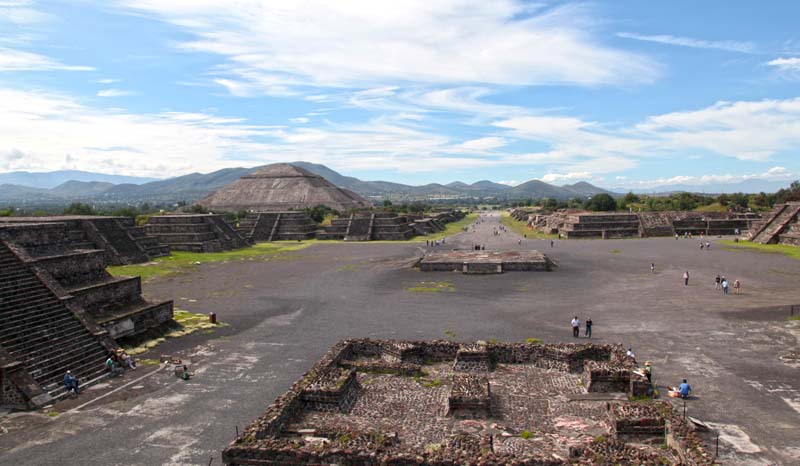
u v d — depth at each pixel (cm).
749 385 2844
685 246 9862
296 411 2412
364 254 9706
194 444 2242
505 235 13738
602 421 2328
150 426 2428
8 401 2673
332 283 6462
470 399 2386
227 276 7038
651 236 12094
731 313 4525
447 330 4116
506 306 5028
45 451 2197
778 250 8850
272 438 1961
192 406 2658
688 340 3741
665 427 2095
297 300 5397
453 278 6812
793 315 4394
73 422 2483
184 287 6178
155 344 3797
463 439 1919
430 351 3234
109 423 2466
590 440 2012
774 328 4009
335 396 2450
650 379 2797
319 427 2244
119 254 8019
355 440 1975
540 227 15388
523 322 4369
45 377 2856
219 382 3003
